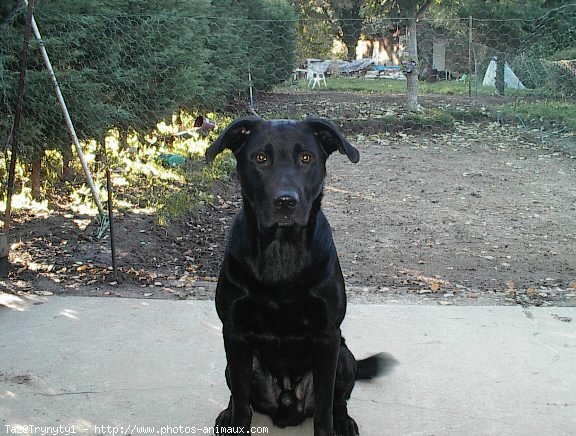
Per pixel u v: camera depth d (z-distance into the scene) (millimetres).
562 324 2111
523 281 2738
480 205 4082
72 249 2887
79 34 3480
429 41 11250
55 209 3475
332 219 3771
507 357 1881
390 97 8586
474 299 2406
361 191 4418
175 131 5340
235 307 1419
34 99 3260
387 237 3434
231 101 7039
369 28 10477
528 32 7848
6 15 3139
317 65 10773
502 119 7000
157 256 2945
